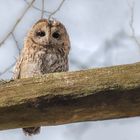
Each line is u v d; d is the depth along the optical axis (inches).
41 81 144.9
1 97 143.9
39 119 145.7
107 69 143.3
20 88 144.8
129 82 139.5
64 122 147.9
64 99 141.8
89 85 141.6
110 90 139.7
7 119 144.9
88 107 142.5
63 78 144.0
